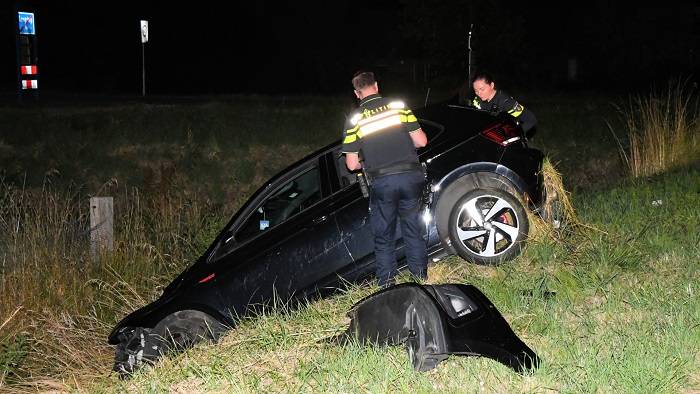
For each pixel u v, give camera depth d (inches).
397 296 212.2
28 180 596.4
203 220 401.4
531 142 645.9
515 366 195.8
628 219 306.3
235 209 449.1
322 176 282.5
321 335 229.6
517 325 223.0
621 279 253.8
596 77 1171.3
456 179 272.7
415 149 250.8
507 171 272.5
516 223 270.1
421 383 193.9
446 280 267.7
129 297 335.9
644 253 270.5
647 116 461.4
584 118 714.2
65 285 327.6
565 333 216.7
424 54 1199.6
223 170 633.6
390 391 193.0
